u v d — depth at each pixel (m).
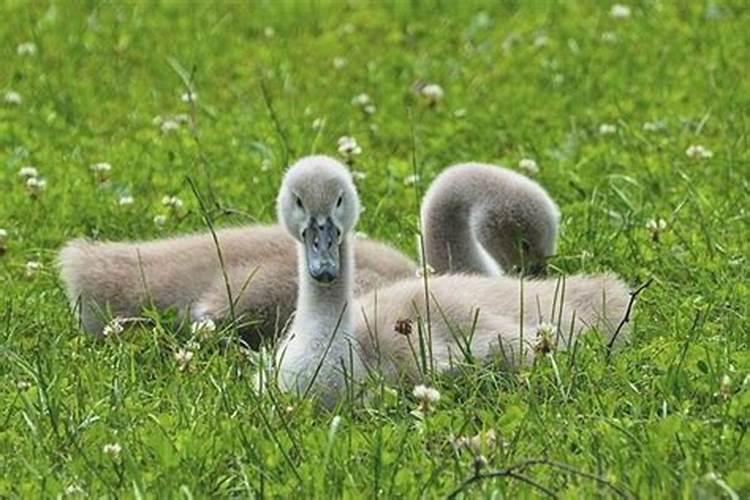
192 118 19.20
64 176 17.69
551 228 15.09
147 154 18.48
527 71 21.91
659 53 22.22
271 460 10.79
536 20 24.19
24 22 24.05
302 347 12.27
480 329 12.81
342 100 20.98
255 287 14.09
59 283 14.85
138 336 13.48
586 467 10.65
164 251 14.73
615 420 11.29
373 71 22.06
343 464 10.66
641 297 14.12
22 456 11.14
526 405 11.77
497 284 13.59
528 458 10.77
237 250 14.61
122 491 10.45
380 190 17.36
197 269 14.45
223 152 18.59
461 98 20.88
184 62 22.45
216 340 13.22
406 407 11.87
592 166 17.92
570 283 13.75
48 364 12.43
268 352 12.93
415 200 17.02
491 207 15.02
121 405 11.87
